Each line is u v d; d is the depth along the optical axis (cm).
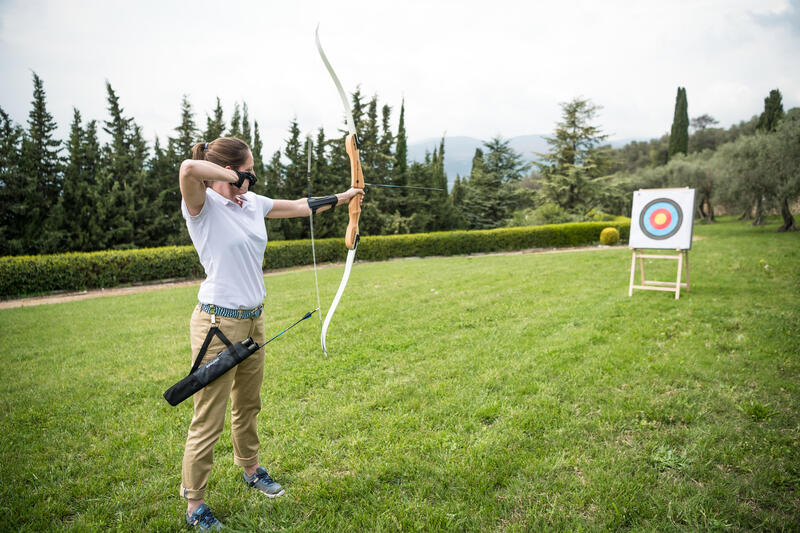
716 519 188
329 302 710
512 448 248
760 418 273
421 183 2420
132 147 1805
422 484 218
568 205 2559
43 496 218
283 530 188
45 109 1599
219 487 221
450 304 652
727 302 566
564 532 183
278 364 405
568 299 641
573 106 2548
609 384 331
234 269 186
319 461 245
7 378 401
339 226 1908
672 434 258
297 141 1958
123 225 1554
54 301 956
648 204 657
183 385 176
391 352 433
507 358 399
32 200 1418
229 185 188
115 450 262
